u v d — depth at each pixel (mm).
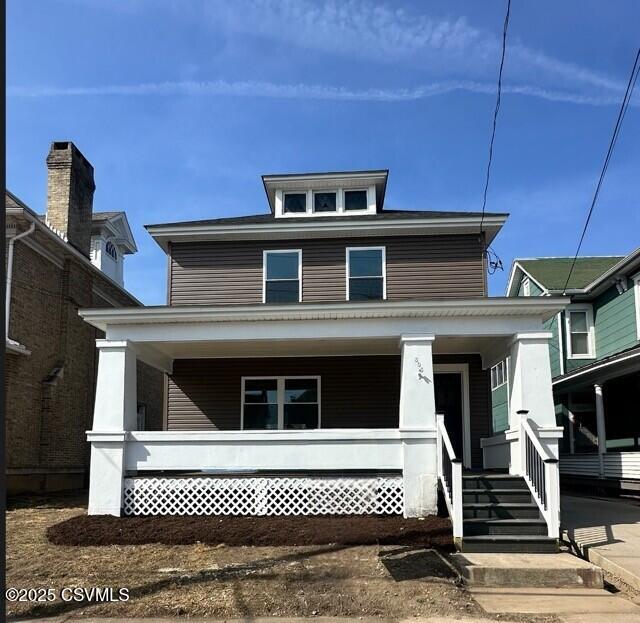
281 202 16500
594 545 9062
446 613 6410
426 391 10781
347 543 9023
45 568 7953
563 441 21000
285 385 14406
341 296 14906
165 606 6559
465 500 10078
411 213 15812
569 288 20594
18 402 15125
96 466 10781
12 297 14992
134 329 11398
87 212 19406
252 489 10766
